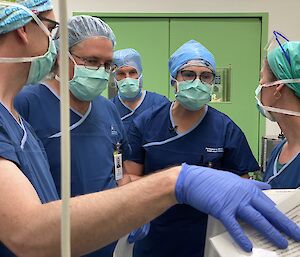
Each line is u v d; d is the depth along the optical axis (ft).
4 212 1.93
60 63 1.42
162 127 5.55
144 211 1.94
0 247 2.46
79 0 10.94
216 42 11.25
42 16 3.09
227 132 5.47
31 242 1.87
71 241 1.90
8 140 2.37
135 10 11.03
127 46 11.31
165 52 11.33
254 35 11.20
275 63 3.84
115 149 5.17
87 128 4.72
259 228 1.82
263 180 4.53
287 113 3.87
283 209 1.95
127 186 2.02
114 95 9.22
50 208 1.89
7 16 2.69
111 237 1.95
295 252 1.77
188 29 11.23
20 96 4.56
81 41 4.44
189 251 5.10
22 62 2.92
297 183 3.65
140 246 5.20
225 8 11.02
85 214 1.89
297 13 10.94
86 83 4.50
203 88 5.23
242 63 11.31
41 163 3.14
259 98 4.17
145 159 5.69
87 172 4.58
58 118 4.53
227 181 1.93
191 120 5.48
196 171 1.97
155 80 11.46
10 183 2.01
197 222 5.09
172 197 1.97
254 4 10.98
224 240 1.88
